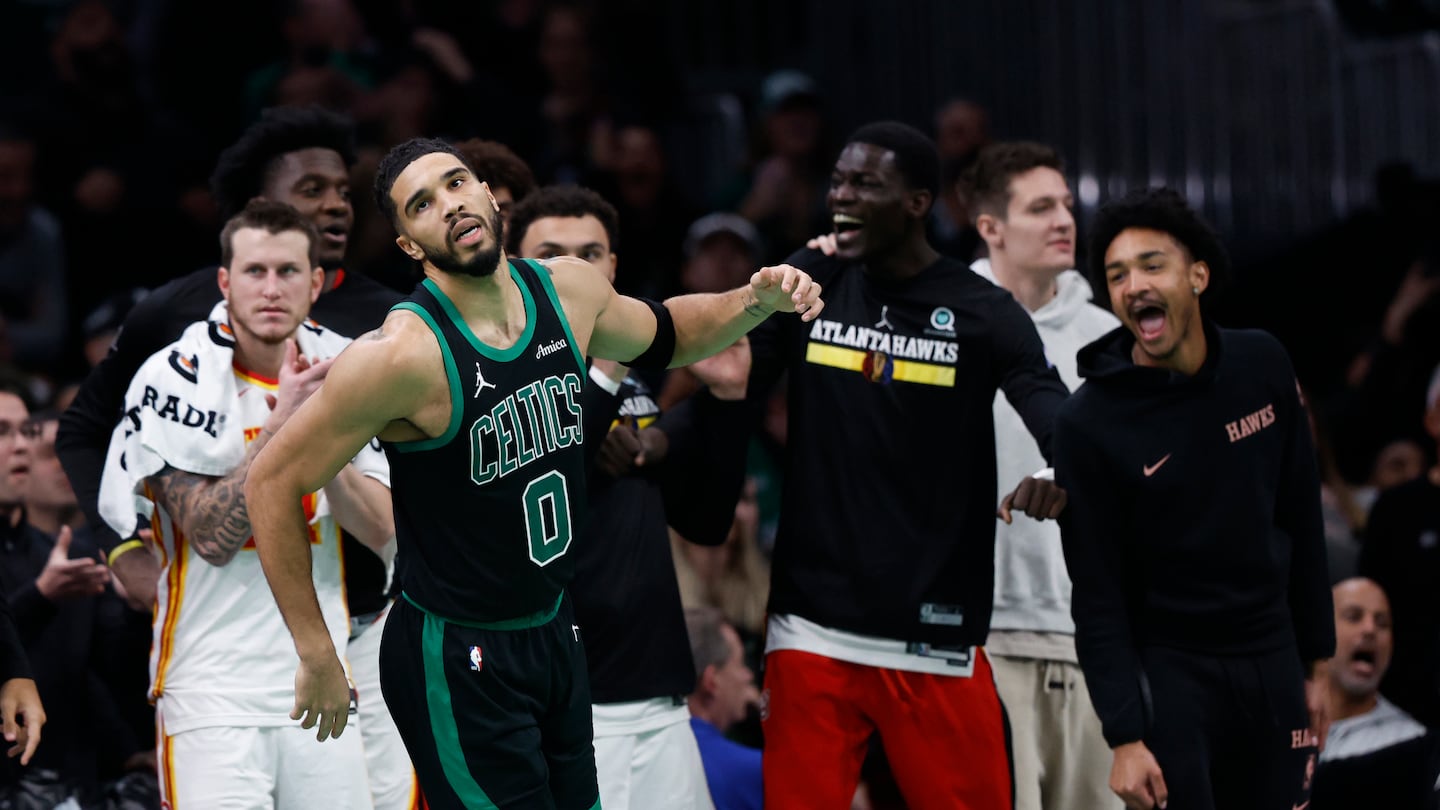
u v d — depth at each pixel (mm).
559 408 8086
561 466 8125
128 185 20531
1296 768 10227
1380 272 21688
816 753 10727
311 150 11102
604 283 8469
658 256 21094
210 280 10719
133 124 21094
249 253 9852
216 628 9820
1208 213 24328
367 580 10500
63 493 12938
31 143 19484
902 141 10727
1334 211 24000
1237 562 10016
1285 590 10273
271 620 9867
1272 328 21859
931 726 10711
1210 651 10062
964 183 12336
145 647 12266
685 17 26422
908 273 10898
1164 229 10070
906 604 10586
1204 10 24281
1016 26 24781
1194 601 10062
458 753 8172
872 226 10680
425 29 23359
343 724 8281
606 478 10898
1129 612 10305
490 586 8055
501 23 23688
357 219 13000
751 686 13648
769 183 21703
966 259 19891
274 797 9953
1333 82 23953
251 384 10141
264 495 7828
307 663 8086
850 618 10656
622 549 10836
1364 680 13133
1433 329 19000
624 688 10711
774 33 26656
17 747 10250
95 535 10547
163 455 9836
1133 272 10031
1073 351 12031
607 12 24266
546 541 8125
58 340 19344
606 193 21016
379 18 23234
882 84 25875
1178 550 10016
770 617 11078
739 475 11266
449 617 8109
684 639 11125
